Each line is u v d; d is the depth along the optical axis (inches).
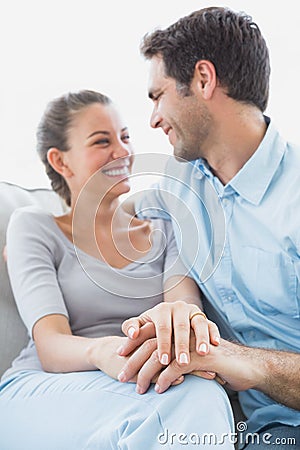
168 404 36.9
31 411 42.4
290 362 43.9
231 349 43.0
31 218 54.8
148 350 40.1
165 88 54.7
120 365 41.5
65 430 39.4
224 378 41.2
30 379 46.7
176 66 53.6
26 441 41.2
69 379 43.5
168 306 42.4
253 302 53.1
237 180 52.9
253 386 42.6
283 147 54.0
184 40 53.4
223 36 53.2
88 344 45.9
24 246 53.3
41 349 48.8
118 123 57.2
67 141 56.3
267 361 43.4
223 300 52.6
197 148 55.1
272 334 51.7
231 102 53.8
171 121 55.1
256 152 52.7
